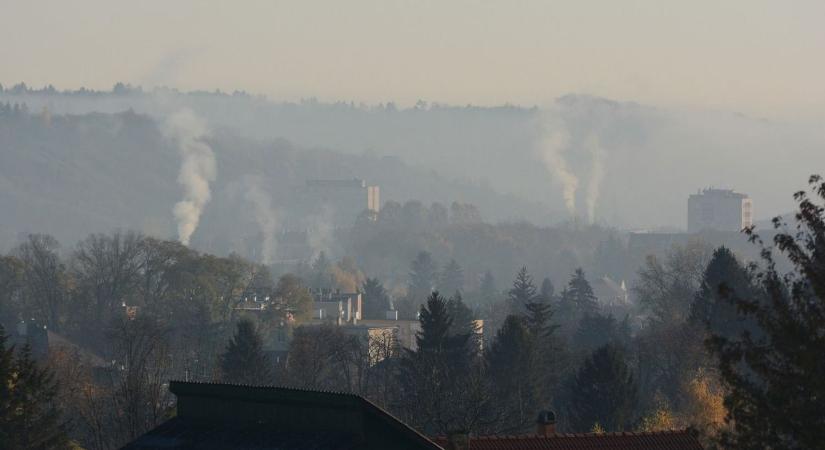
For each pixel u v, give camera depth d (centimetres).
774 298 14338
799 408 13862
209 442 16175
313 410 15625
